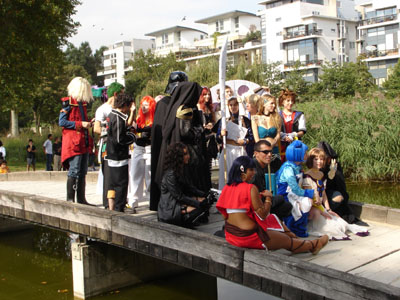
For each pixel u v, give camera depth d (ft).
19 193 25.57
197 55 234.79
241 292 22.99
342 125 45.39
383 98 45.21
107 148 20.13
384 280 13.14
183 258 16.49
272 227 15.34
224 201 14.76
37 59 71.87
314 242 15.29
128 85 193.88
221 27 253.85
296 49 180.24
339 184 19.26
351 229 17.78
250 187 14.23
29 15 67.00
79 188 22.39
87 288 21.86
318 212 17.65
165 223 17.63
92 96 22.49
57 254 30.14
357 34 188.75
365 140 44.19
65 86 140.15
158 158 19.63
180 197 17.63
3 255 29.89
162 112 19.76
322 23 177.78
